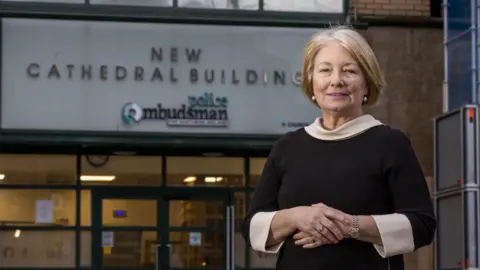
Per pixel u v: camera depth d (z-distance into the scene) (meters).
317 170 3.48
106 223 15.32
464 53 14.88
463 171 14.18
